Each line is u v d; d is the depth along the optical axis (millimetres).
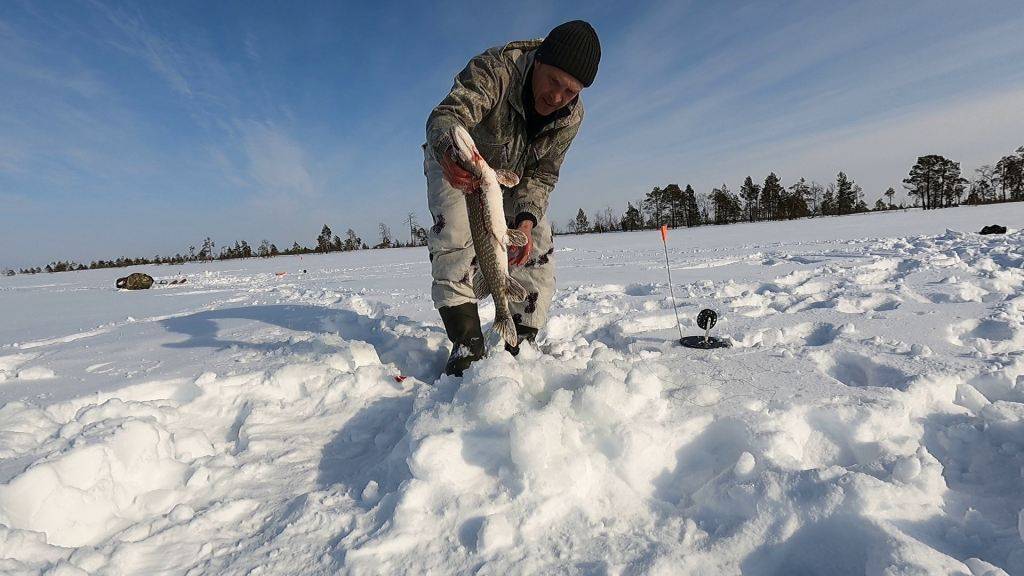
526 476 1775
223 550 1736
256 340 4465
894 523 1505
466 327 3053
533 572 1509
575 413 2016
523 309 3520
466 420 2049
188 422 2723
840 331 3660
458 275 3035
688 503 1798
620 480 1854
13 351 4820
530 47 2951
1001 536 1479
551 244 3523
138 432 2137
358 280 11469
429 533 1692
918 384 2393
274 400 2885
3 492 1728
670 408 2104
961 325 3727
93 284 17125
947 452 1994
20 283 21062
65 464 1882
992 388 2521
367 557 1614
